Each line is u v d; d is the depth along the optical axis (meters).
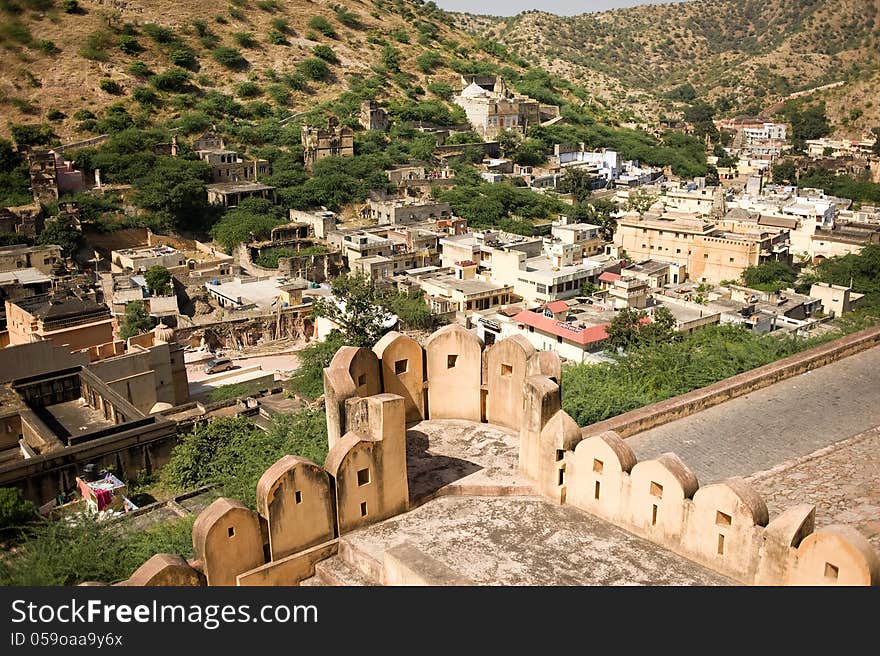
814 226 113.00
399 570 14.39
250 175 118.56
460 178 128.50
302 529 15.36
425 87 166.62
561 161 153.62
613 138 169.00
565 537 15.77
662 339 58.94
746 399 26.61
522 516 16.58
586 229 104.50
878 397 26.45
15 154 107.94
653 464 15.35
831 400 26.33
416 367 19.86
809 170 162.00
